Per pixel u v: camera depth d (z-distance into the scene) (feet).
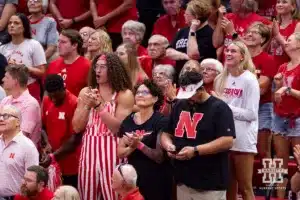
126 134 70.18
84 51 90.43
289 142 79.87
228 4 97.55
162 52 84.94
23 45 88.28
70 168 76.84
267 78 82.07
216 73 76.43
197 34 85.25
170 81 77.05
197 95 68.54
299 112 78.79
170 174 71.72
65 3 99.45
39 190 70.74
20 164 74.28
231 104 73.77
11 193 74.54
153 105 72.38
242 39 83.35
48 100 78.74
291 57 79.87
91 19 99.25
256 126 73.77
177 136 69.31
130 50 80.23
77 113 74.18
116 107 73.46
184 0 95.35
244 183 73.82
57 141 77.51
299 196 67.82
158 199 71.51
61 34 83.46
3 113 74.33
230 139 68.08
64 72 83.41
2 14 98.02
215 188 68.54
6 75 78.95
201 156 68.33
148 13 102.42
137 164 71.26
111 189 72.38
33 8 93.91
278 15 87.92
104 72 73.46
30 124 78.54
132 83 77.36
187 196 69.36
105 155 72.43
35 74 87.86
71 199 68.23
